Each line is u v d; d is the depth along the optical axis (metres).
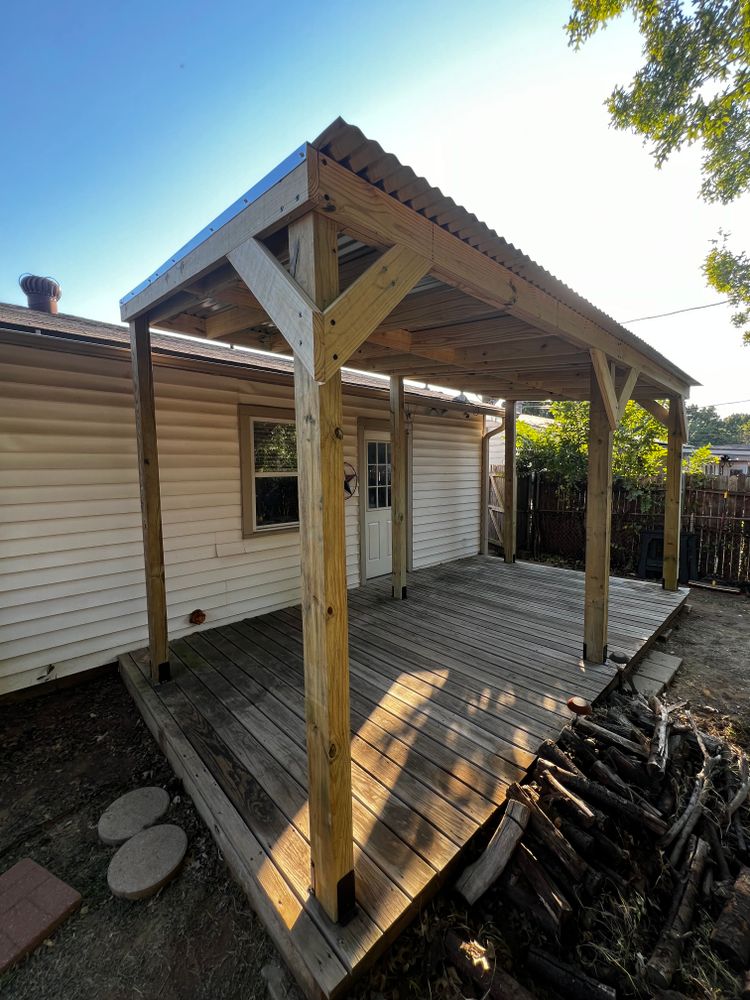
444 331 3.22
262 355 5.75
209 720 2.65
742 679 3.60
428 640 3.86
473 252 1.88
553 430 8.38
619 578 6.20
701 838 1.97
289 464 4.75
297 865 1.66
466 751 2.33
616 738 2.37
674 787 2.18
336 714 1.39
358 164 1.33
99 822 2.08
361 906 1.49
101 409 3.42
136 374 2.93
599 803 2.02
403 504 5.05
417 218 1.59
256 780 2.12
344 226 1.37
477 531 7.88
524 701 2.83
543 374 4.72
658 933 1.64
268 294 1.43
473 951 1.48
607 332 3.19
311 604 1.39
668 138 6.33
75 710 3.08
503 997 1.36
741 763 2.42
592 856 1.83
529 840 1.82
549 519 8.25
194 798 2.17
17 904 1.70
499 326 2.95
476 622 4.32
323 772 1.40
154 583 3.06
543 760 2.20
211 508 4.14
